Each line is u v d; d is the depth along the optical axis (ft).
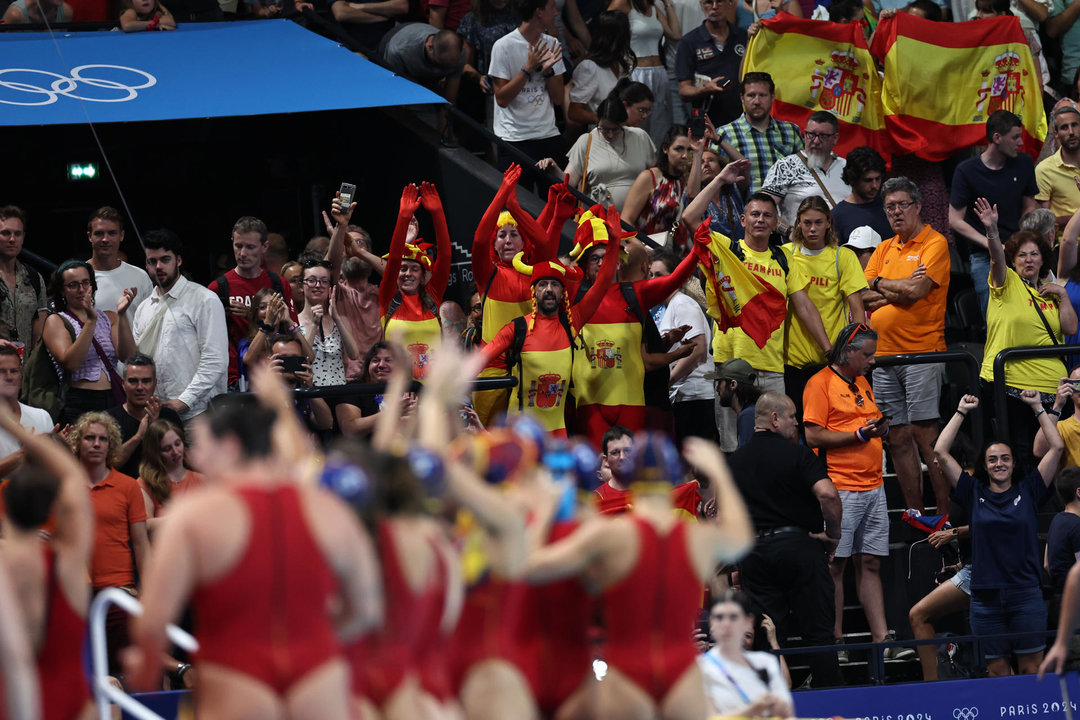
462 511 67.31
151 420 101.40
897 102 149.07
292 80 135.23
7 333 111.45
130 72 136.26
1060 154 140.36
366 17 157.28
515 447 67.00
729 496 68.90
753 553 101.76
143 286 119.24
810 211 118.21
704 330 120.98
